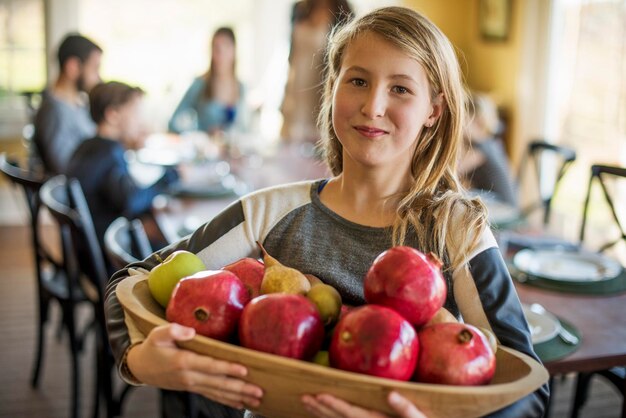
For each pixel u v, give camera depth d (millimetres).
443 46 1089
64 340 3529
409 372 846
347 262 1141
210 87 4562
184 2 5949
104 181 2926
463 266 1065
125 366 968
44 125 3986
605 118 4379
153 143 4117
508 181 3354
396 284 894
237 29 6145
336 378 795
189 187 3117
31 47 5613
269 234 1195
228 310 912
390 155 1077
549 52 4898
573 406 2486
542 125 5000
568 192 4758
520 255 2271
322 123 1335
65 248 2592
